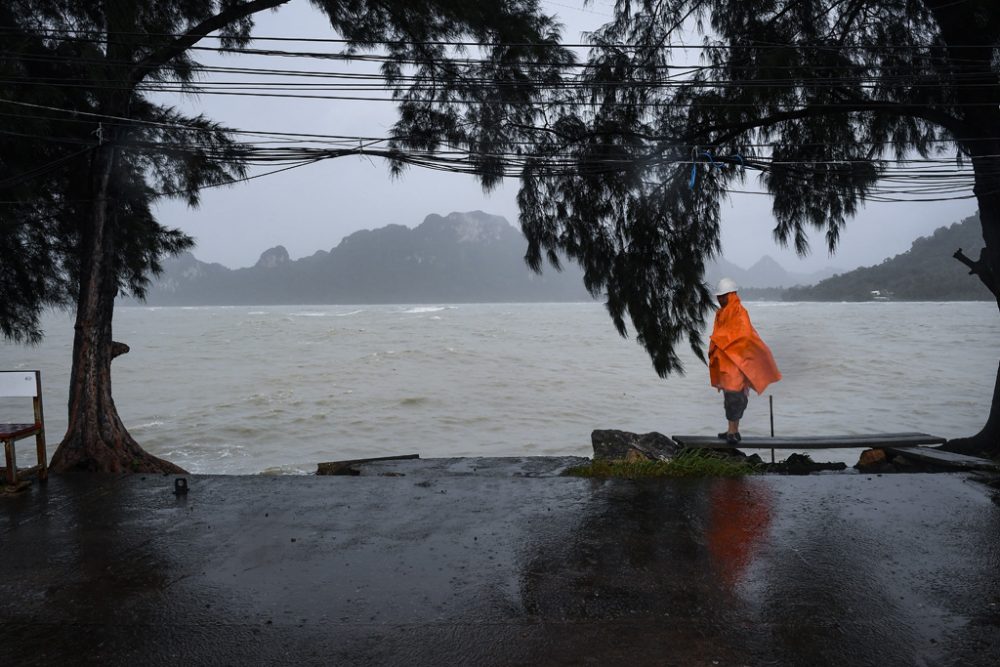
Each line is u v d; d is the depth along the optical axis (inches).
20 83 262.8
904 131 355.6
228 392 1046.4
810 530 188.7
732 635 128.2
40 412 256.7
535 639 127.6
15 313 353.1
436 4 295.0
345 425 763.4
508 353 1706.4
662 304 370.6
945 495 223.3
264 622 136.2
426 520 204.1
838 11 339.9
